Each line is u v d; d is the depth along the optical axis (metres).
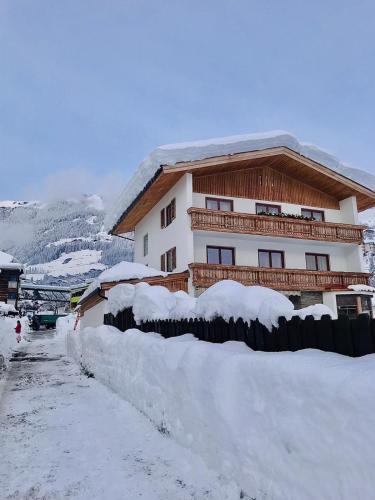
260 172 22.67
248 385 3.78
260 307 4.62
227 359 4.20
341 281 22.28
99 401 7.66
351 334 3.45
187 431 4.75
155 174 20.23
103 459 4.68
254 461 3.54
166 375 5.54
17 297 51.00
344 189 23.89
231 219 20.16
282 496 3.19
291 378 3.24
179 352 5.45
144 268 19.27
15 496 3.81
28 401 7.80
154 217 24.19
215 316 5.65
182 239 19.69
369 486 2.50
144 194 22.31
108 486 3.98
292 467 3.13
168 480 4.07
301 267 22.81
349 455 2.64
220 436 4.05
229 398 3.99
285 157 22.02
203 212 19.38
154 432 5.50
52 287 67.25
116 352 8.35
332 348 3.62
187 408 4.78
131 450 4.94
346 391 2.71
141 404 6.38
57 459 4.71
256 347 4.67
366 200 25.23
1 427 6.03
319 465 2.88
